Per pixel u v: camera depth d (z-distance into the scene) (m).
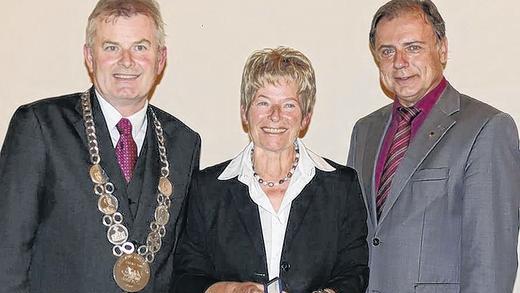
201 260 2.34
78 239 2.21
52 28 3.24
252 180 2.33
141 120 2.36
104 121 2.30
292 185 2.32
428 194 2.38
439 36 2.49
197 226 2.36
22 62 3.24
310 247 2.28
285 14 3.17
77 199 2.22
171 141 2.43
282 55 2.29
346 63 3.15
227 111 3.20
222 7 3.19
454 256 2.36
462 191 2.35
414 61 2.45
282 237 2.29
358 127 2.74
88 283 2.21
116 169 2.27
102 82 2.25
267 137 2.27
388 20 2.48
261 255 2.26
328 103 3.17
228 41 3.19
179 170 2.40
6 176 2.19
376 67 3.14
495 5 3.09
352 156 2.73
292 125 2.27
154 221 2.31
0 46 3.25
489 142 2.32
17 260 2.16
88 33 2.27
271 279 2.26
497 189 2.29
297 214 2.29
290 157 2.35
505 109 3.10
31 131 2.22
